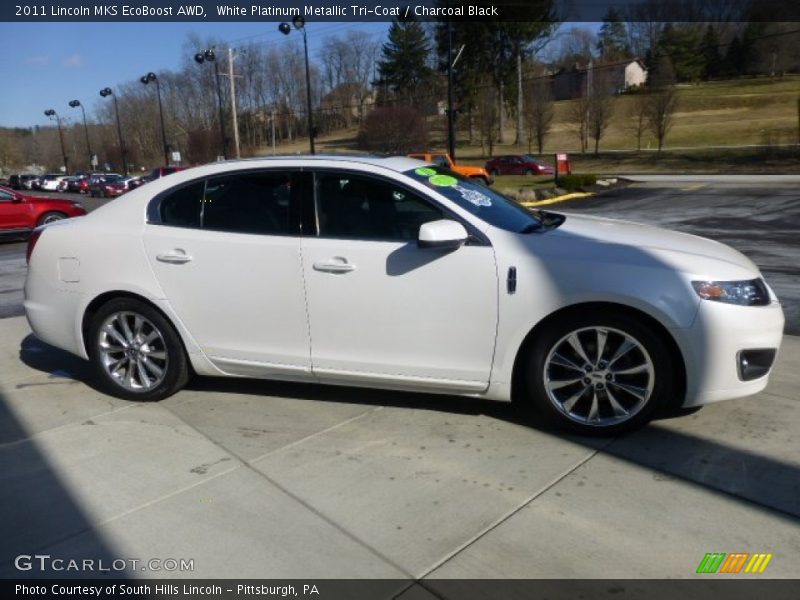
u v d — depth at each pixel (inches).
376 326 149.3
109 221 170.6
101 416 164.4
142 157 3289.9
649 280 134.6
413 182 149.2
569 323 140.1
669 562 102.5
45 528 116.6
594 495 121.4
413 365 149.3
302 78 3511.3
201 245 160.1
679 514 114.6
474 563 104.0
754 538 107.6
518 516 115.7
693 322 133.8
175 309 163.9
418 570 103.0
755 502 117.3
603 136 2436.0
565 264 138.3
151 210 167.0
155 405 170.2
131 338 171.2
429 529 113.1
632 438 142.6
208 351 164.6
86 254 170.2
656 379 137.6
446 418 156.3
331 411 162.7
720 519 112.8
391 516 117.2
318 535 112.3
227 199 161.0
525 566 102.8
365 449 142.3
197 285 161.2
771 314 138.5
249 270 156.4
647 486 123.7
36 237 180.4
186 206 164.2
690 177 1286.9
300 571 103.5
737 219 624.7
